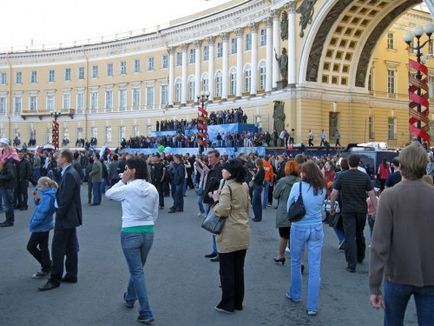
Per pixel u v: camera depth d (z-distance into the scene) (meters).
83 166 31.14
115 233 13.59
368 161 23.84
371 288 4.21
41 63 76.12
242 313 6.96
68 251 8.37
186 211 18.83
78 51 72.62
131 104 67.75
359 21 39.69
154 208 6.70
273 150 34.66
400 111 48.84
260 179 16.30
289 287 8.24
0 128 78.75
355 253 9.50
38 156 27.50
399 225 4.10
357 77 43.12
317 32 38.88
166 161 23.38
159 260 10.25
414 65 18.14
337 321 6.66
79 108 73.06
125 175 6.74
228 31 51.62
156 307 7.16
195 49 57.72
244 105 48.94
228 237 6.87
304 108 40.06
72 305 7.18
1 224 14.42
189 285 8.34
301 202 7.14
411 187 4.16
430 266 4.03
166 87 63.72
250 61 48.84
